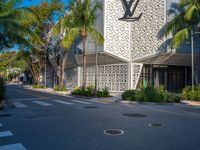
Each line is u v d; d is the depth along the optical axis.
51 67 61.41
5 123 12.33
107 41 37.19
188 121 13.58
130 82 37.44
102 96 29.81
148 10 35.50
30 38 25.19
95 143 8.85
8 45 24.62
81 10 31.80
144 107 20.06
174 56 35.31
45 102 22.45
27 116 14.41
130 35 38.00
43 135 9.96
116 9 37.69
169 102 23.95
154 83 38.91
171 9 33.38
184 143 9.01
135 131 10.80
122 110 17.52
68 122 12.63
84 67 32.38
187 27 28.23
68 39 32.38
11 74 106.50
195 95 25.88
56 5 41.84
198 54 35.78
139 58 36.62
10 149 8.16
